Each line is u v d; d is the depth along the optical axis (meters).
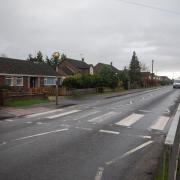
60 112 19.30
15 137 11.22
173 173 5.58
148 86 91.81
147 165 8.23
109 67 52.97
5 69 37.22
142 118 17.17
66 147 9.90
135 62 89.31
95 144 10.45
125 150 9.77
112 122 15.38
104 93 43.75
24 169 7.63
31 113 18.52
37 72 43.12
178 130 5.78
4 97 23.08
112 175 7.41
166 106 24.42
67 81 41.22
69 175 7.30
